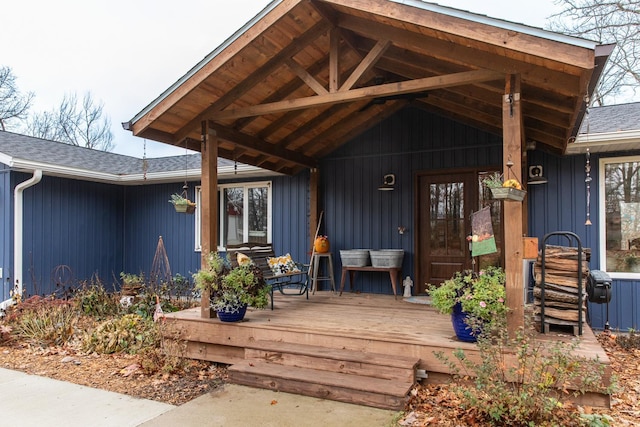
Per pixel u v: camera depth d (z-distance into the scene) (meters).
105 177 9.06
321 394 3.72
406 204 7.04
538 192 6.27
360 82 5.93
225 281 4.84
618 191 5.99
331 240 7.65
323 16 4.18
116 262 9.88
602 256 5.95
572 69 3.25
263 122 5.88
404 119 7.10
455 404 3.42
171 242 9.53
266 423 3.26
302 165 7.36
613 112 7.02
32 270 8.01
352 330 4.40
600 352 3.53
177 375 4.45
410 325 4.62
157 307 6.12
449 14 3.43
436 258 6.87
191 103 4.82
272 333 4.57
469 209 6.64
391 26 4.10
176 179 9.12
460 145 6.68
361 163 7.43
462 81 3.83
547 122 4.82
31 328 5.91
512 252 3.63
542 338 4.01
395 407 3.43
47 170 7.93
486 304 3.64
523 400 2.94
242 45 4.21
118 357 5.08
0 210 7.94
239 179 8.78
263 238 8.55
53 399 3.79
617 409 3.33
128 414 3.46
